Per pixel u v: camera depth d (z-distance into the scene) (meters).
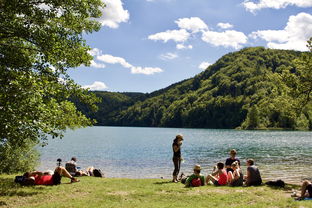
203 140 74.81
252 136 91.69
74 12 14.26
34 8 12.64
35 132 11.83
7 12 12.00
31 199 10.85
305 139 75.19
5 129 10.74
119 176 24.81
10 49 12.51
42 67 13.50
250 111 144.62
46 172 15.02
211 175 14.63
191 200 10.69
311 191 10.60
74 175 18.80
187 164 31.52
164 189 12.84
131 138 88.75
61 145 61.12
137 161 34.94
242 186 13.68
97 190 12.59
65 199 10.91
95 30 15.30
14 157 19.42
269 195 11.28
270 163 30.59
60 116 13.14
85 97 14.59
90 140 79.00
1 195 11.38
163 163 33.03
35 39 12.66
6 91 10.79
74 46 14.11
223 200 10.57
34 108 11.09
